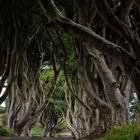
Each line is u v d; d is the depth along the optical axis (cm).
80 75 1905
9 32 1889
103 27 1709
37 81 2508
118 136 1206
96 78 1897
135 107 2020
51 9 1095
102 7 1024
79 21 1597
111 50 1040
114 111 1631
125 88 1892
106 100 1831
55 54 2525
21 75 2314
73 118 3300
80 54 1870
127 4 1271
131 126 1331
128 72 1032
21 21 1927
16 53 1889
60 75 3703
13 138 1636
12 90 2377
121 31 1030
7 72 1892
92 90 1864
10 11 1853
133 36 1030
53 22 1096
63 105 4069
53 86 2416
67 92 3481
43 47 2636
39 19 2023
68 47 2533
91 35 1053
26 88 2380
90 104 2409
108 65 1800
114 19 1027
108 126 1717
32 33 2023
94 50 1549
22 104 2364
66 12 1902
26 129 2409
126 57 1028
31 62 2453
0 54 2088
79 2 1576
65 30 1084
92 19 1631
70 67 2786
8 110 2511
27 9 1877
